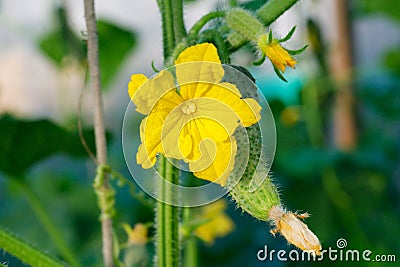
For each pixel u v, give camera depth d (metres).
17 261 0.72
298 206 0.80
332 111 0.87
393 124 0.89
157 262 0.47
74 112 0.81
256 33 0.43
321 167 0.78
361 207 0.81
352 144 0.86
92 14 0.47
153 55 0.82
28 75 0.94
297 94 0.85
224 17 0.44
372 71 0.87
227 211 0.76
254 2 0.49
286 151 0.83
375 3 0.92
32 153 0.57
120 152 0.83
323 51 0.78
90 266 0.83
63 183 0.92
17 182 0.58
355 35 0.90
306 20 0.73
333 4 0.86
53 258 0.48
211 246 0.75
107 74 0.76
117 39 0.73
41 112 0.95
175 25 0.46
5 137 0.56
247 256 0.75
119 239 0.56
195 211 0.61
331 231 0.79
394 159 0.87
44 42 0.74
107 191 0.49
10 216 0.89
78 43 0.72
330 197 0.80
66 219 0.88
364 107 0.91
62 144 0.58
